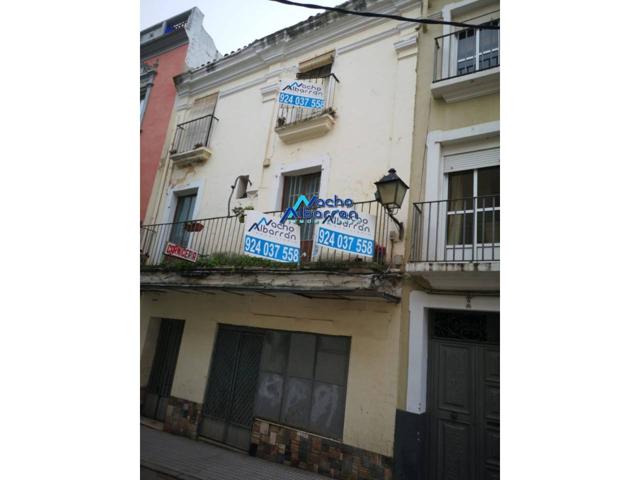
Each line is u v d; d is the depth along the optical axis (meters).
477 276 5.36
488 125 6.29
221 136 10.12
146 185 11.03
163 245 9.91
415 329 5.91
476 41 7.13
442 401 5.73
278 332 7.43
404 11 7.98
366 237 6.06
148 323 9.38
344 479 5.89
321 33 9.11
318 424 6.49
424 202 6.11
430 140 6.74
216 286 7.21
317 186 8.26
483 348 5.70
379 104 7.68
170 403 8.24
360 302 6.54
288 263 7.19
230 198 9.18
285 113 9.09
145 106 12.27
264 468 6.30
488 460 5.31
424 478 5.47
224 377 7.86
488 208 6.19
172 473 5.89
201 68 11.09
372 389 6.02
